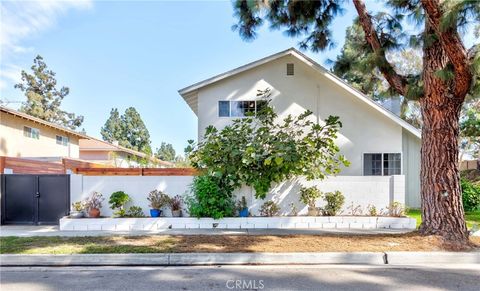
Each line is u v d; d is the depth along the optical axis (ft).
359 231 25.35
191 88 41.42
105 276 15.80
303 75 42.11
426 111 21.89
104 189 29.45
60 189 29.60
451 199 20.75
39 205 29.50
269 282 14.80
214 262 18.17
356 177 29.17
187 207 28.84
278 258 18.26
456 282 14.74
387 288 13.98
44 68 130.93
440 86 20.89
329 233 24.44
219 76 40.96
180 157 87.40
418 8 21.98
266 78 42.09
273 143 28.37
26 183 29.58
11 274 16.22
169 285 14.44
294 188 29.17
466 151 83.05
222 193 27.53
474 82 19.15
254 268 17.10
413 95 22.06
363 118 41.73
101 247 19.85
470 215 33.99
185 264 18.02
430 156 21.52
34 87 129.08
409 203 43.21
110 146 88.12
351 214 28.84
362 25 24.58
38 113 120.88
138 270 16.83
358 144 41.57
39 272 16.56
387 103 51.57
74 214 27.73
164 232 25.11
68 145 72.43
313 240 21.79
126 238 22.68
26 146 56.13
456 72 18.88
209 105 41.73
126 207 29.19
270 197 29.07
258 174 28.04
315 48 29.43
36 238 22.79
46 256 18.15
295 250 19.12
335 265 17.75
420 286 14.23
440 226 20.74
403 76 25.03
